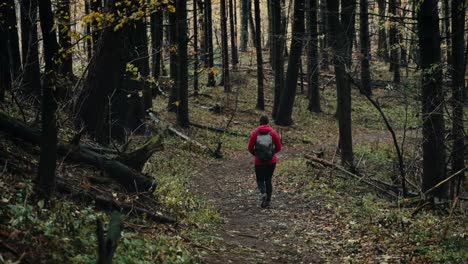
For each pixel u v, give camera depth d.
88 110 11.59
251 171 17.56
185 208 10.20
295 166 17.11
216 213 10.67
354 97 36.94
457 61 11.98
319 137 27.06
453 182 12.03
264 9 55.97
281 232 9.67
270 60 43.69
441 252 7.71
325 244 8.83
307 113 31.88
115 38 11.56
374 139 26.48
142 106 18.92
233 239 9.02
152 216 8.47
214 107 29.22
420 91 12.15
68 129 10.88
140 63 17.23
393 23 15.94
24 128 8.24
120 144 14.79
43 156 6.43
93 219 6.51
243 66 45.03
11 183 6.66
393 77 40.75
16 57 12.70
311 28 23.12
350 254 8.16
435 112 11.58
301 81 37.25
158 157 16.83
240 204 12.27
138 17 8.08
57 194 7.23
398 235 8.84
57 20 7.49
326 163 15.52
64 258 5.11
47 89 6.30
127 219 7.91
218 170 17.53
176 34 23.41
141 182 9.20
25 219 5.38
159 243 6.90
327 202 12.00
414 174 15.12
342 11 15.11
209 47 33.41
